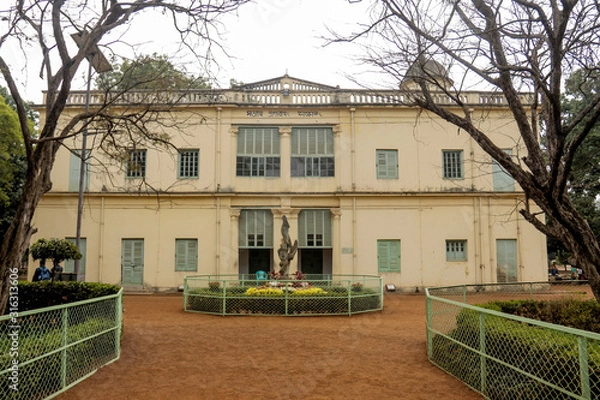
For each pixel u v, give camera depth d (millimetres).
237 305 14234
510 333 5762
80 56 7984
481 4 7289
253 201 22078
